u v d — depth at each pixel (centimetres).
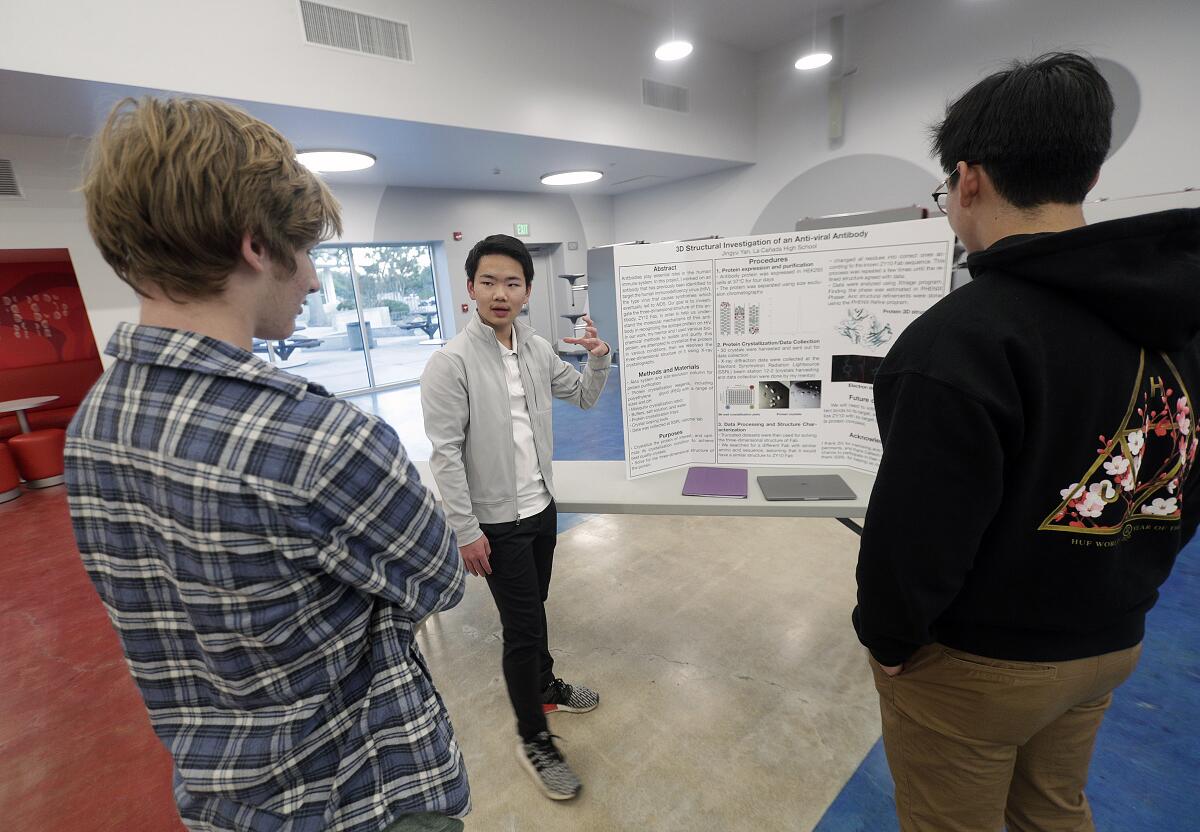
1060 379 61
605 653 203
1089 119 62
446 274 751
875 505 72
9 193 391
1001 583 68
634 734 165
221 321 50
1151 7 432
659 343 173
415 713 62
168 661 53
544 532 155
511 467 141
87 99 330
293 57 365
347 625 55
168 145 43
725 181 758
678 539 291
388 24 403
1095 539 65
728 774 150
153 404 47
